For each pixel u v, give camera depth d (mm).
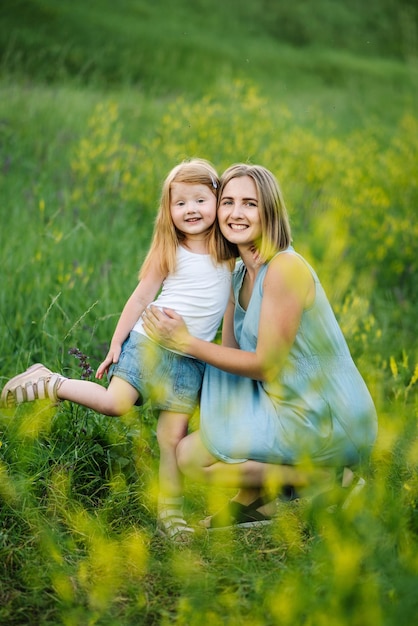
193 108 9633
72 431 3414
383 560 2418
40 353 4301
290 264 3074
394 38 19438
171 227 3227
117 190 6996
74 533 2957
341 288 4078
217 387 3168
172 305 3182
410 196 7812
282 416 3078
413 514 2746
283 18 19469
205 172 3217
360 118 12297
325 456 3104
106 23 15867
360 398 3164
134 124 9312
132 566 2738
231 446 3045
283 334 3051
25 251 5285
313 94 14164
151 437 3617
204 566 2764
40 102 9203
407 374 4438
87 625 2461
